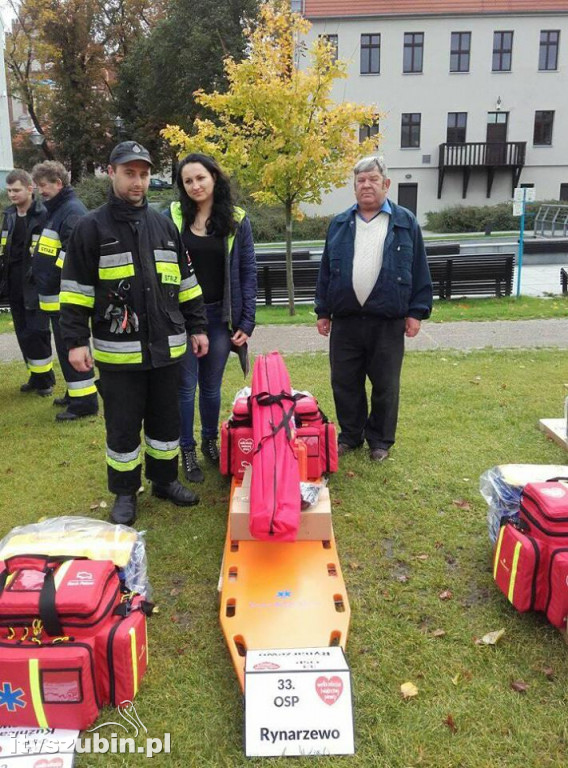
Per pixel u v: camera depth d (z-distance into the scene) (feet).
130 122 127.75
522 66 109.70
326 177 34.99
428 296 14.78
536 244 58.70
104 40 129.29
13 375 24.57
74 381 18.78
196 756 7.50
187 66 107.86
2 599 7.66
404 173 114.21
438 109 111.24
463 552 11.59
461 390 20.80
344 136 35.60
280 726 7.54
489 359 24.77
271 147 34.53
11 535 9.20
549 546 9.23
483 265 38.68
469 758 7.39
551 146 112.78
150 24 132.87
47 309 18.08
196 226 13.47
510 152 111.75
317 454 13.03
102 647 7.84
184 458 14.55
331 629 8.91
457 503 13.29
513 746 7.55
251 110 34.40
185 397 14.05
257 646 8.58
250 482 11.50
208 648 9.25
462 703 8.17
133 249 11.25
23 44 123.24
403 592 10.48
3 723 7.69
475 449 16.07
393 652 9.13
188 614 10.02
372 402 15.64
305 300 40.68
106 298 11.32
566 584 8.85
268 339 29.68
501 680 8.56
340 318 14.94
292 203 36.50
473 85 110.32
